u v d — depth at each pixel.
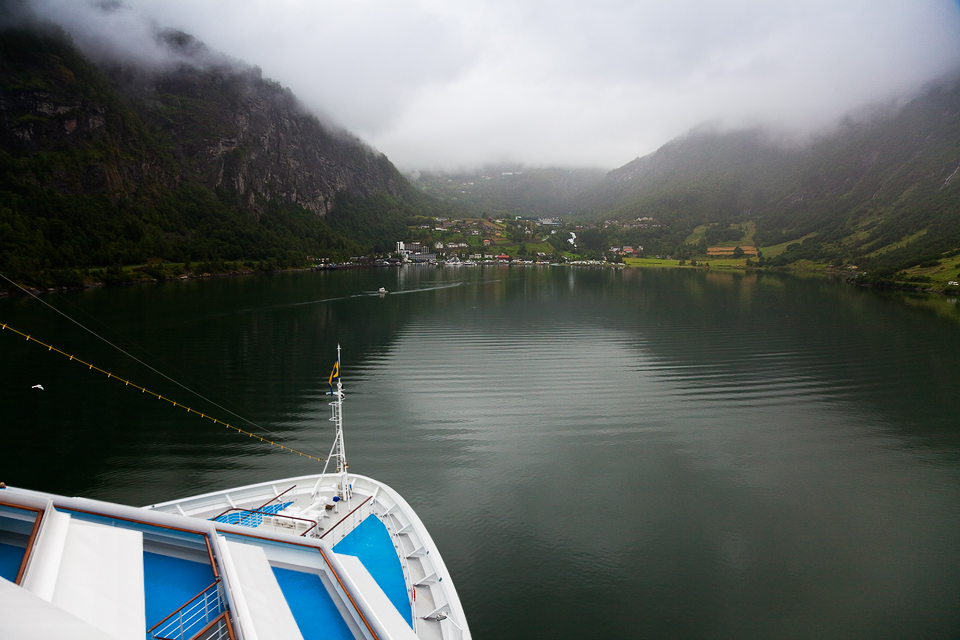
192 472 41.28
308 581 12.95
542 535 34.22
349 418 54.25
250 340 90.00
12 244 152.50
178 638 9.74
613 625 26.67
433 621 18.77
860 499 39.47
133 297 138.38
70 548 10.27
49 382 63.34
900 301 151.88
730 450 47.75
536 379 69.50
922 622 27.42
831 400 61.56
